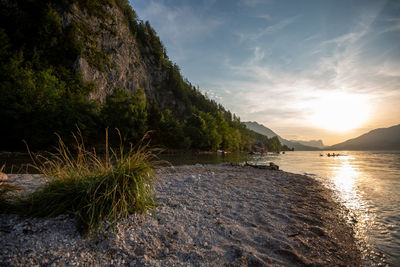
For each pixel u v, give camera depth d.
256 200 5.43
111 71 74.69
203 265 2.33
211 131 63.28
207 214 3.97
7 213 2.67
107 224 2.80
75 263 2.08
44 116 30.00
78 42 65.50
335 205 5.78
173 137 51.41
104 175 3.31
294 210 4.83
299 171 15.73
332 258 2.87
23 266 1.91
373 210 5.46
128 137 39.41
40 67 53.44
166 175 8.61
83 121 34.09
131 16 120.06
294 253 2.83
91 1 79.75
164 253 2.48
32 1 65.00
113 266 2.14
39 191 3.21
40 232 2.42
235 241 3.01
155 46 126.75
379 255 3.11
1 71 34.75
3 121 29.22
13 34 57.84
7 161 14.96
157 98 108.06
